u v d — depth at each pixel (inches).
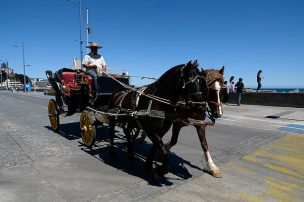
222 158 286.4
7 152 299.6
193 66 202.2
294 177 237.9
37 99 1203.2
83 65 344.2
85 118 309.7
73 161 271.9
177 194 202.4
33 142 343.9
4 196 196.2
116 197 196.5
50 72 380.8
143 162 272.1
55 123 397.7
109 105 294.8
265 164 269.7
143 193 203.3
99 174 239.0
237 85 829.2
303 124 496.1
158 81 225.3
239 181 227.6
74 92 330.6
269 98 820.6
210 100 221.3
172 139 251.6
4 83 4367.6
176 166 260.4
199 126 248.4
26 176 232.4
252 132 422.9
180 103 205.2
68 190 206.8
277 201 194.7
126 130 276.8
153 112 213.9
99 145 330.0
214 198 197.2
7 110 721.6
